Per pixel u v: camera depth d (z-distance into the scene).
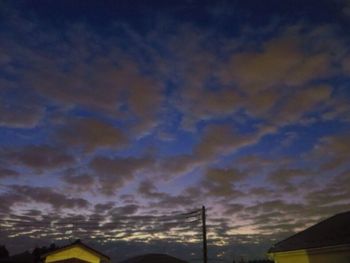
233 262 36.22
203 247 26.98
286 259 20.12
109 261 29.03
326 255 17.55
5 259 29.41
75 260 27.44
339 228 18.88
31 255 30.58
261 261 36.53
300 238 20.59
